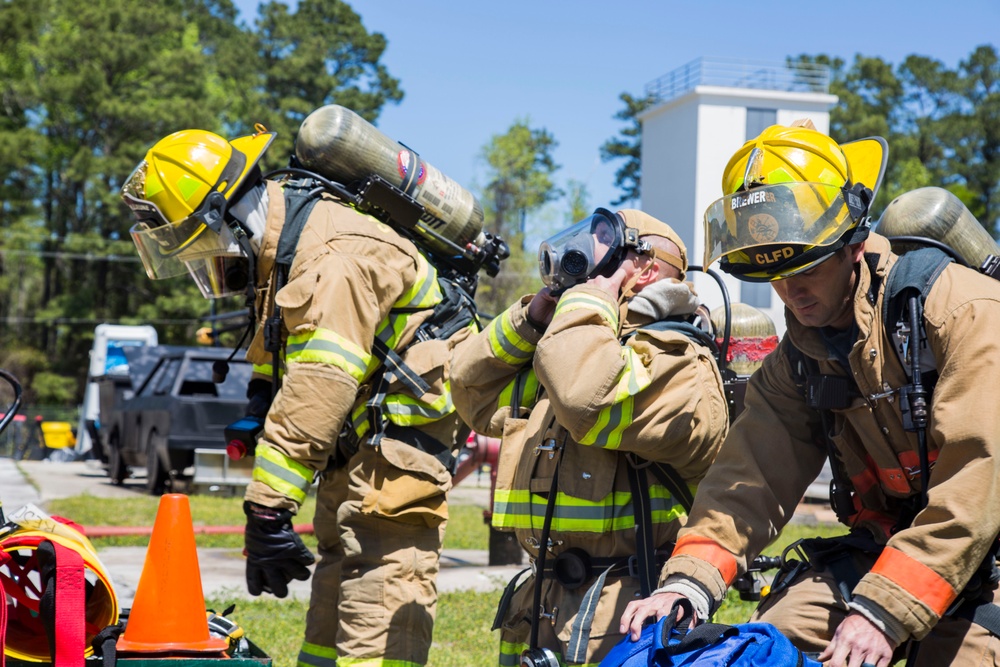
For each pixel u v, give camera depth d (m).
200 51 75.62
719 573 2.90
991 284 2.71
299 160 4.56
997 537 2.72
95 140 63.62
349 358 3.98
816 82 50.28
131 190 4.25
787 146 2.85
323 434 3.95
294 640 6.32
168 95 63.72
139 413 16.05
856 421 2.95
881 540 3.06
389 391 4.23
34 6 62.97
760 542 3.00
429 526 4.29
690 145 49.47
